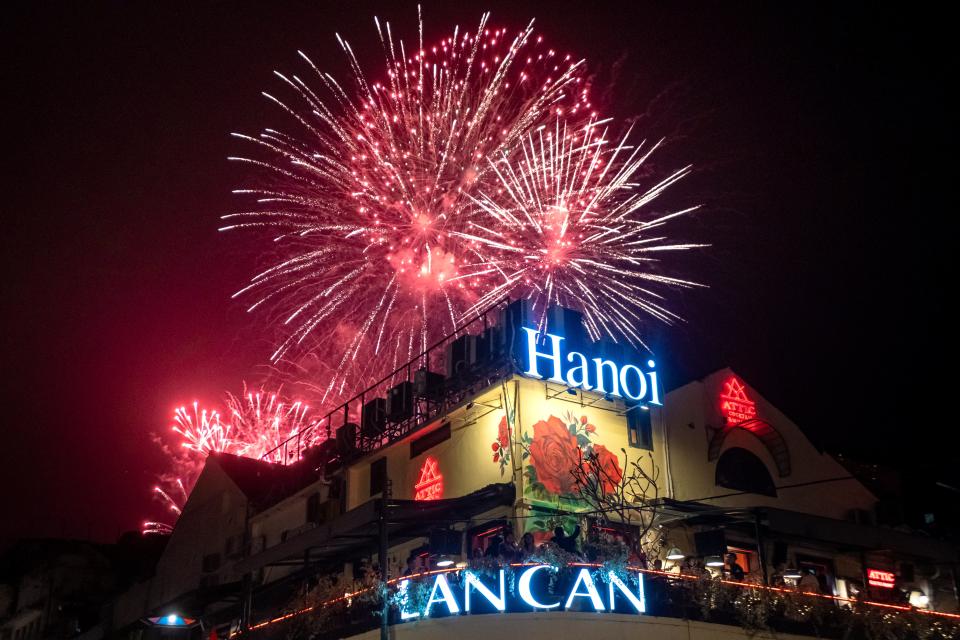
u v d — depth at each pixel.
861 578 26.56
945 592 26.50
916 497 28.97
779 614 21.94
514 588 20.28
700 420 26.44
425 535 24.36
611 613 20.45
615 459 24.47
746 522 24.03
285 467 35.72
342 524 23.19
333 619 22.81
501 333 24.00
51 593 45.84
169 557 38.50
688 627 21.08
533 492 22.66
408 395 26.91
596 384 24.33
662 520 24.31
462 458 24.94
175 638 34.75
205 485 37.56
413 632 20.80
